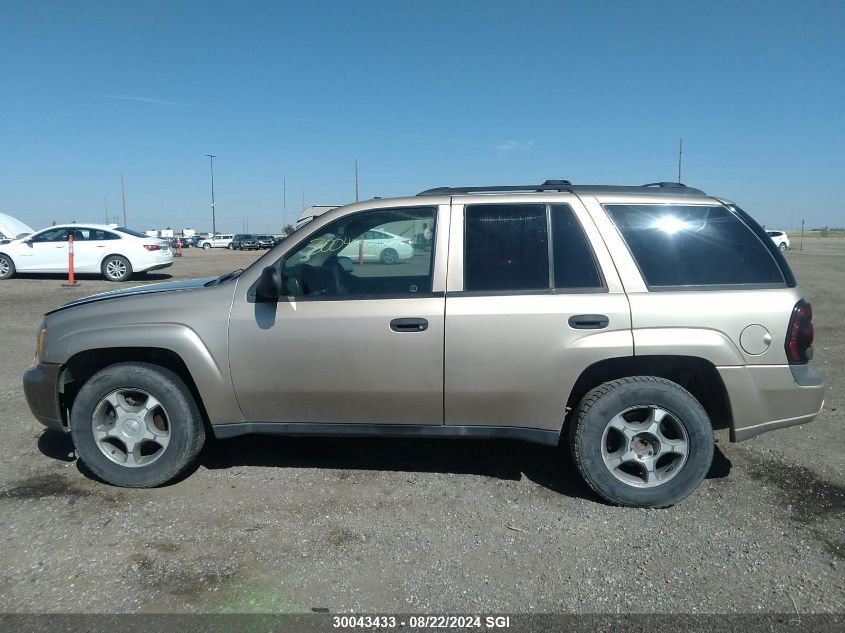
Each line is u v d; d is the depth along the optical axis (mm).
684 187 4492
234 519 3854
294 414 4180
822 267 25109
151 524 3785
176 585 3180
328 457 4820
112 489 4262
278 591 3135
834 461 4734
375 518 3875
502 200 4160
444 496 4172
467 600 3076
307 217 7941
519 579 3250
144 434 4219
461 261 4055
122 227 18219
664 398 3918
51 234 17656
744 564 3385
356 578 3252
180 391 4180
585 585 3201
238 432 4254
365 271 4156
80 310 4312
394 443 5102
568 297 3945
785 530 3738
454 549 3529
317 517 3885
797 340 3916
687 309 3889
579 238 4062
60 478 4426
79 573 3277
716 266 4023
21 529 3721
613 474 3992
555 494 4211
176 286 4699
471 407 4035
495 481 4406
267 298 4078
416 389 4020
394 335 3977
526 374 3945
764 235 4117
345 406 4113
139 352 4316
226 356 4105
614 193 4203
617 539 3643
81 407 4203
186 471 4535
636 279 3969
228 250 54094
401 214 4184
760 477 4477
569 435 4113
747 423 3969
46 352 4289
